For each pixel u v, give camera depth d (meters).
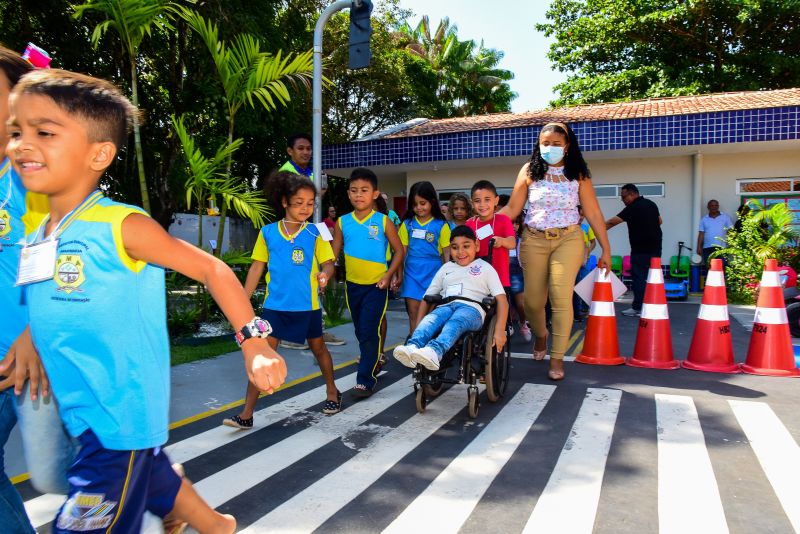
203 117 13.05
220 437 3.97
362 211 5.13
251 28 11.77
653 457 3.57
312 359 6.48
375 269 5.02
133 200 12.97
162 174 13.38
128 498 1.67
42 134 1.57
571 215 5.34
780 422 4.19
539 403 4.73
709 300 5.91
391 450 3.73
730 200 13.20
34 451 1.92
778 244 10.80
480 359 4.56
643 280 9.48
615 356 6.15
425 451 3.71
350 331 8.21
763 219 11.11
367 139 14.56
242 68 7.37
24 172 1.59
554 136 5.18
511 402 4.77
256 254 4.36
